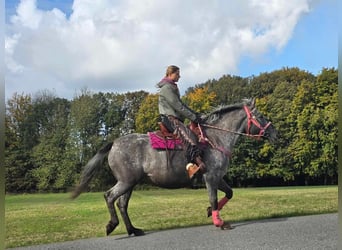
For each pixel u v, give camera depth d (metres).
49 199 24.77
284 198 12.70
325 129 40.00
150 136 7.33
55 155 43.69
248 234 6.72
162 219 8.95
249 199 12.62
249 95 46.19
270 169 40.78
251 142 39.94
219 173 7.33
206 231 7.11
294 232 6.75
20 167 43.00
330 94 40.06
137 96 47.59
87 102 45.09
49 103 47.03
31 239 7.15
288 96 42.00
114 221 7.13
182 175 7.25
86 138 44.72
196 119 7.39
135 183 7.26
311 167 40.38
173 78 7.48
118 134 45.78
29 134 45.25
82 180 7.24
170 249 6.01
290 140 41.00
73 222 9.18
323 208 9.69
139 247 6.21
